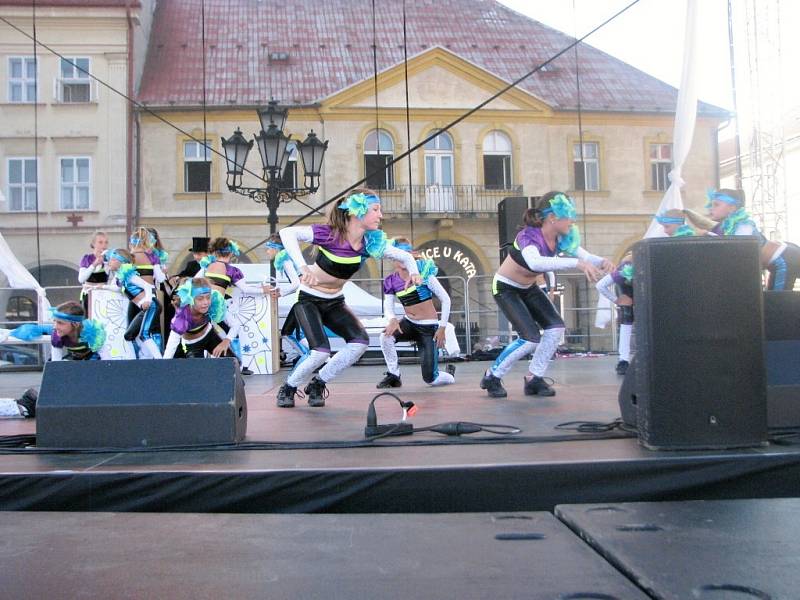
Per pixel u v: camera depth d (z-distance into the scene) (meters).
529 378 5.66
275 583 1.70
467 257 24.12
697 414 2.88
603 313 14.70
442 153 23.92
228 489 2.77
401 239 6.62
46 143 22.52
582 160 20.09
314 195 23.08
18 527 2.22
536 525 2.11
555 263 5.19
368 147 23.53
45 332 5.15
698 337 2.88
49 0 22.33
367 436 3.52
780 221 18.06
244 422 3.53
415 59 23.55
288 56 24.58
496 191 23.94
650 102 24.86
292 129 23.11
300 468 2.79
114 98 22.52
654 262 2.88
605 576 1.66
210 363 3.42
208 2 25.98
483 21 26.89
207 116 22.89
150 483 2.79
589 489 2.74
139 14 22.69
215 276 7.60
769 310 3.46
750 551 1.77
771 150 18.16
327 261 4.98
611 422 3.61
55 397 3.38
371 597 1.59
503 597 1.55
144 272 7.17
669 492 2.75
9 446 3.49
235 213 22.95
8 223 22.47
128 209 22.41
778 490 2.78
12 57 22.48
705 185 24.97
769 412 3.25
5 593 1.67
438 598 1.57
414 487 2.74
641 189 24.70
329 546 1.98
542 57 26.03
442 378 6.92
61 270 22.88
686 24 11.08
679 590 1.52
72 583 1.73
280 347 11.52
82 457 3.14
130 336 6.92
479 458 2.88
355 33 25.73
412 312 6.80
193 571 1.80
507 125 24.03
